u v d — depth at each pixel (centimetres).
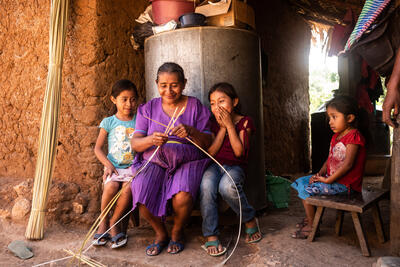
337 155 285
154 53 337
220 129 291
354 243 275
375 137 659
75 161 358
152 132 284
